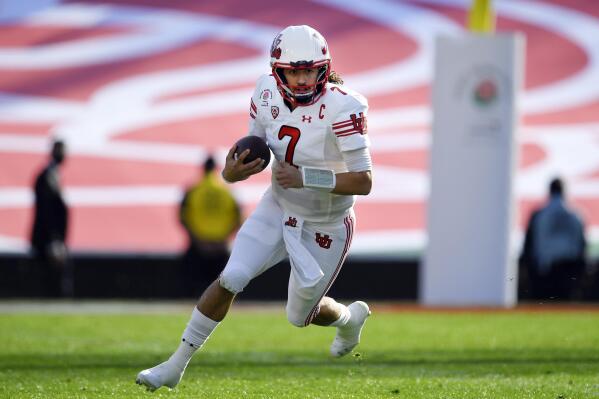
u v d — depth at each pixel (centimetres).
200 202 3619
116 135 4384
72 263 3997
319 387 1733
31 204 4094
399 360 2155
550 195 3591
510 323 2955
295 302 1527
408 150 4372
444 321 3012
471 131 3447
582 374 1912
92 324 2945
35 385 1750
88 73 4662
